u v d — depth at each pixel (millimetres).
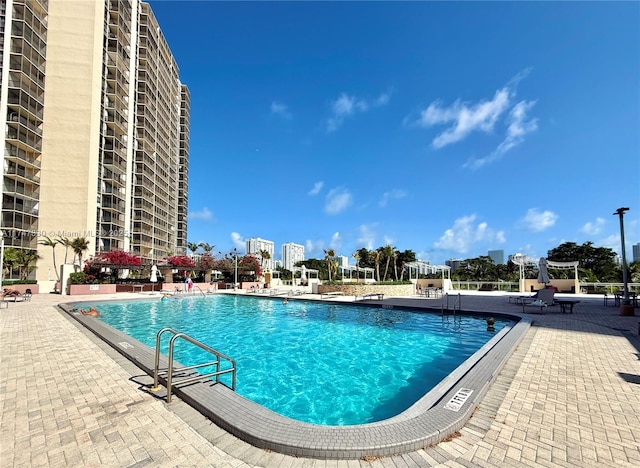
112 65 38656
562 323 9516
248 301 19891
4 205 28516
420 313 13781
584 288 22875
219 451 2854
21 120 30016
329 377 6199
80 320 9656
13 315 11430
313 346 8523
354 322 12016
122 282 27359
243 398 3764
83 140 32938
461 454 2791
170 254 55500
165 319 13258
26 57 30000
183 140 72938
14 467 2619
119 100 39406
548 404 3801
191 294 23125
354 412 4738
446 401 3664
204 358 7418
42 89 31797
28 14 30531
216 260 32406
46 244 27844
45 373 4957
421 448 2867
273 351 8062
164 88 57906
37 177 31281
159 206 53875
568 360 5625
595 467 2609
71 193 32188
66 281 22047
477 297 19391
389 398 5230
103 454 2807
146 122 47531
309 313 14570
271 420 3232
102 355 5980
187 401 3867
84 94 33375
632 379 4660
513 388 4309
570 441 3002
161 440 3033
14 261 25000
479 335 9539
